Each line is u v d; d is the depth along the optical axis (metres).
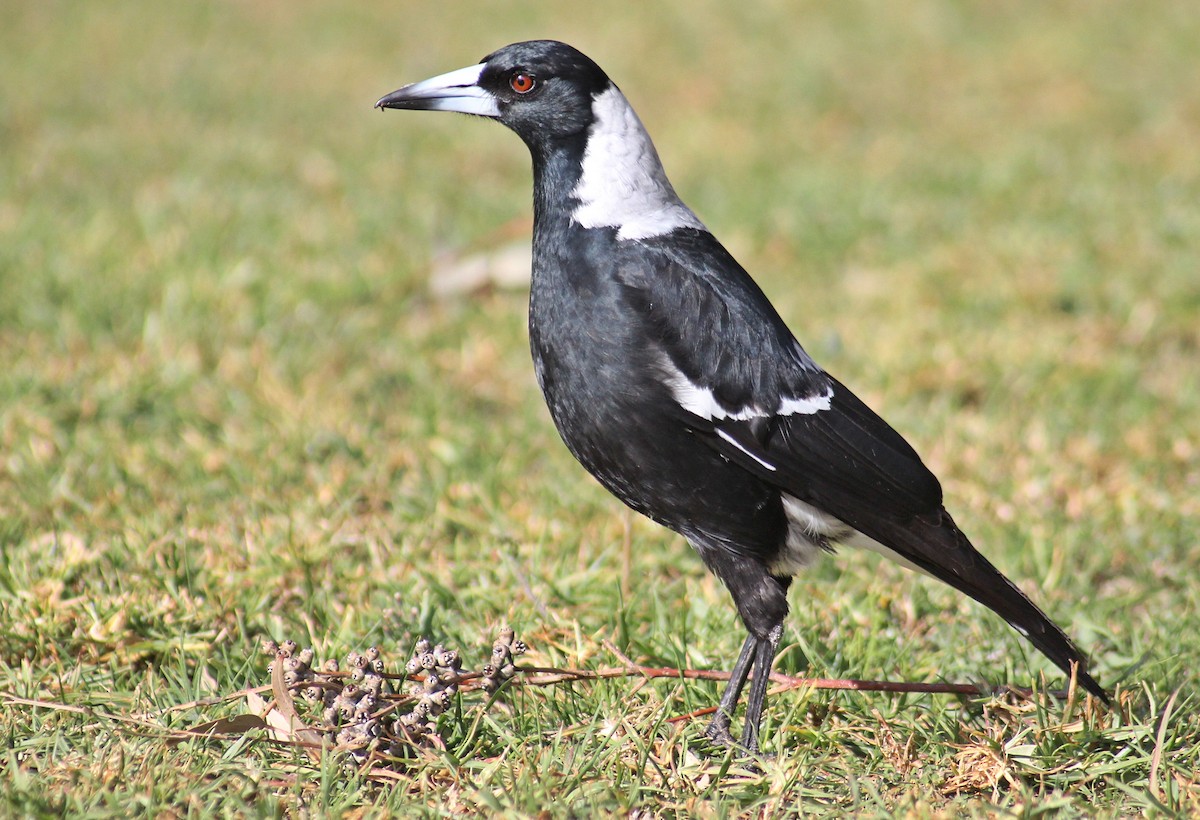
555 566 8.95
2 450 10.58
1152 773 6.32
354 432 11.11
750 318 7.29
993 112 24.61
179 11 32.97
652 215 7.63
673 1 33.81
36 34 30.12
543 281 7.52
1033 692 7.25
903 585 8.99
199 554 8.86
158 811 5.84
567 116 7.75
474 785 6.25
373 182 19.72
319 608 8.27
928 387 12.63
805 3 33.50
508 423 11.74
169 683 7.34
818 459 7.29
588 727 6.80
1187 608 8.69
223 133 22.44
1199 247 16.27
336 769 6.28
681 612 8.34
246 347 12.87
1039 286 14.75
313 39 30.41
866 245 16.81
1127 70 27.22
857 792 6.19
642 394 7.15
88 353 12.52
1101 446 11.24
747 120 24.05
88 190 18.38
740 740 7.07
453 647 7.90
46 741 6.54
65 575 8.30
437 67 27.34
